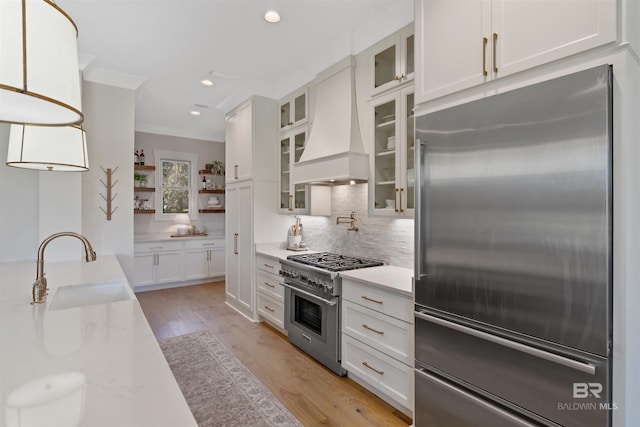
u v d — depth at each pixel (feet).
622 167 3.85
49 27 2.57
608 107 3.89
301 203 12.09
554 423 4.34
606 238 3.89
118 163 11.93
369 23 8.45
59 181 10.30
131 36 9.10
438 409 5.79
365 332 7.80
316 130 10.48
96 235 11.54
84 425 2.39
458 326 5.32
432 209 5.82
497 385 4.93
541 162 4.42
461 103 5.51
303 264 9.83
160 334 11.55
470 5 5.36
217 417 6.97
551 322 4.34
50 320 4.71
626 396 3.84
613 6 3.90
